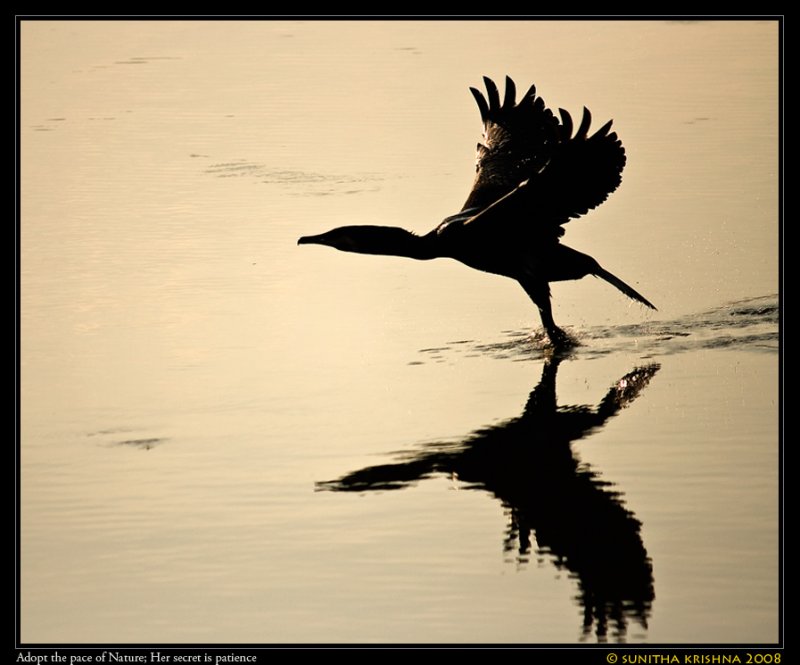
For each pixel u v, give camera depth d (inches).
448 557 708.7
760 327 1087.6
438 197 1453.0
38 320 1114.7
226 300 1168.2
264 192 1492.4
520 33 2330.2
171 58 2210.9
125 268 1248.8
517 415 910.4
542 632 639.8
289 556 711.7
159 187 1521.9
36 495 793.6
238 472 823.1
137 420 914.1
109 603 669.9
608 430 880.3
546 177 999.0
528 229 1035.3
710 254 1268.5
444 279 1242.6
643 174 1541.6
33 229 1369.3
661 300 1157.1
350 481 805.9
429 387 970.1
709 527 735.7
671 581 680.4
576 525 740.7
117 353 1042.7
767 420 890.1
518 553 711.1
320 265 1268.5
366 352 1043.9
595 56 2135.8
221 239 1336.1
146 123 1818.4
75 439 881.5
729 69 2030.0
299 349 1053.2
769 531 729.0
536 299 1059.3
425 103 1893.5
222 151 1675.7
